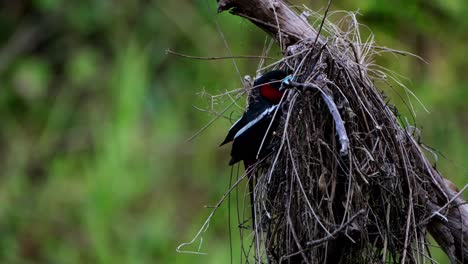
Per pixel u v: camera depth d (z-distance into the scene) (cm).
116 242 1115
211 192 1166
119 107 1175
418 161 641
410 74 1155
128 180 1145
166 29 1288
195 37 1238
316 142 609
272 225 636
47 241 1190
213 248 1077
